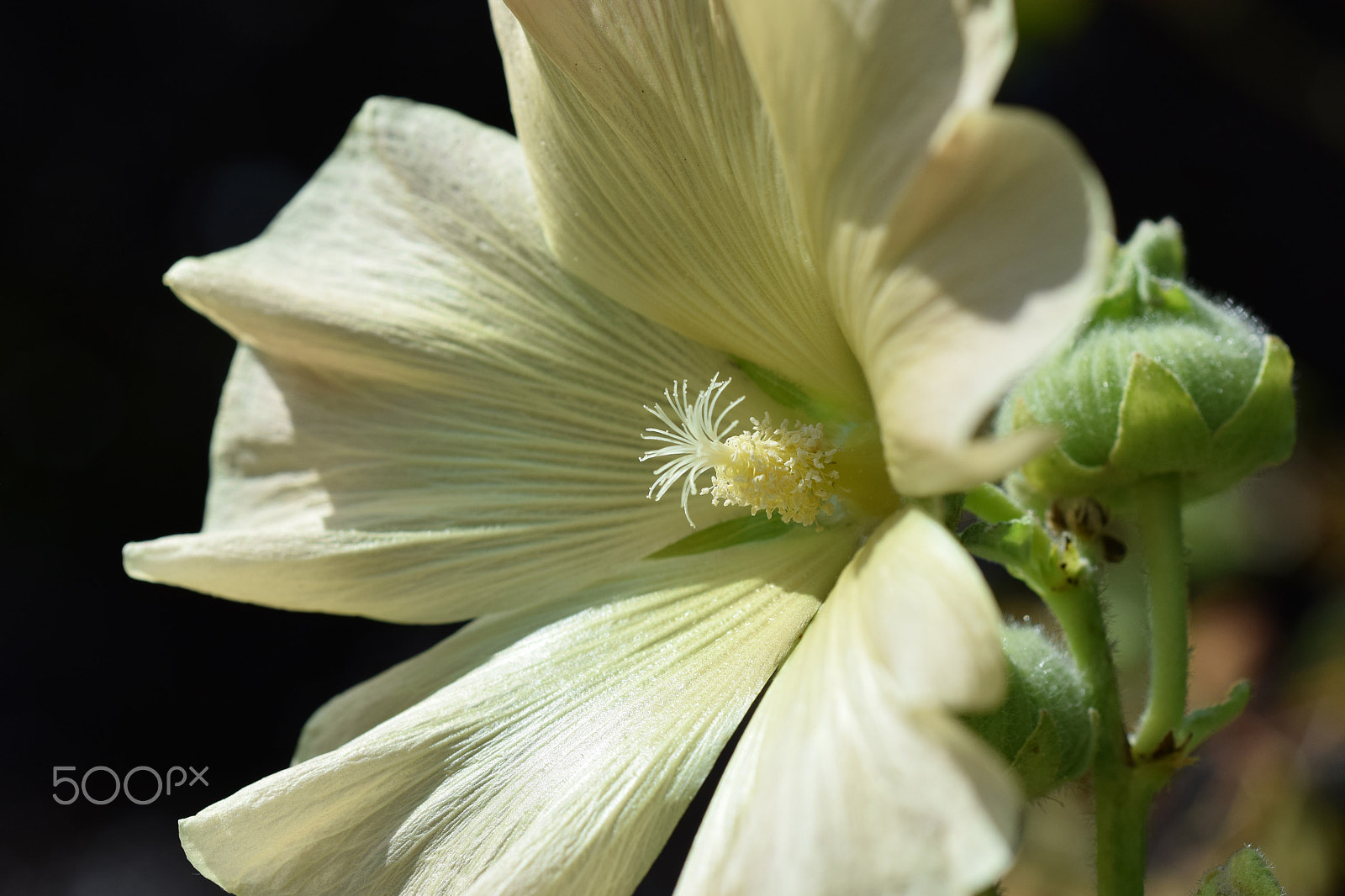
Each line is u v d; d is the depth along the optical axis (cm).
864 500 22
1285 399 22
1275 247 62
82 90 64
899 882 19
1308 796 40
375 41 66
